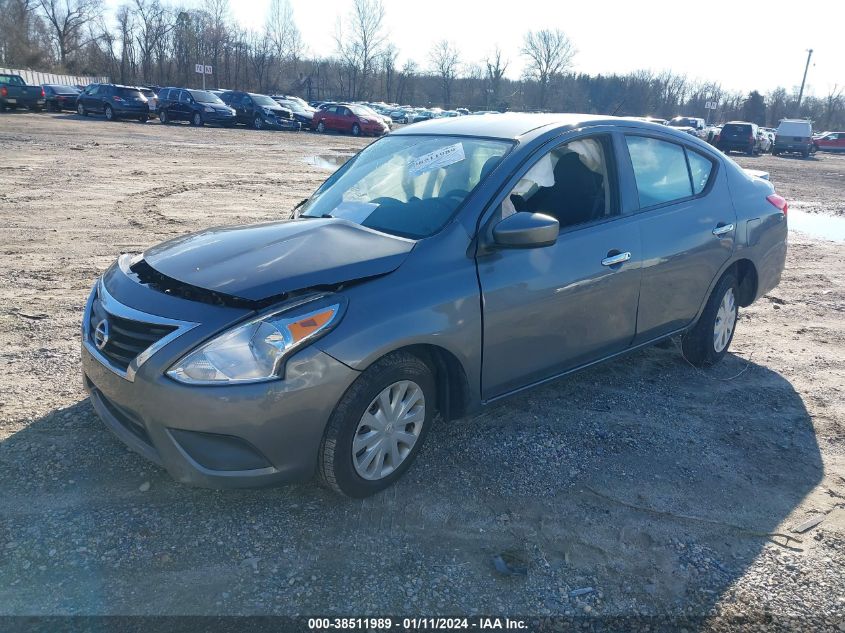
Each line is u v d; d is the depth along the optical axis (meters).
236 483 2.76
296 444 2.79
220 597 2.54
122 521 2.91
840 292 7.47
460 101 84.75
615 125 4.16
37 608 2.43
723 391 4.64
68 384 4.12
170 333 2.75
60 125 25.56
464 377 3.32
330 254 3.07
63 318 5.29
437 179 3.68
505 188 3.47
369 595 2.59
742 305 5.32
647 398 4.45
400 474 3.25
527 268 3.47
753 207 5.00
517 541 2.95
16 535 2.78
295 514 3.04
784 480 3.56
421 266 3.14
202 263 3.06
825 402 4.54
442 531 2.98
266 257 3.06
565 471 3.52
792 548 3.00
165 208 10.34
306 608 2.51
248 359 2.68
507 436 3.83
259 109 32.22
